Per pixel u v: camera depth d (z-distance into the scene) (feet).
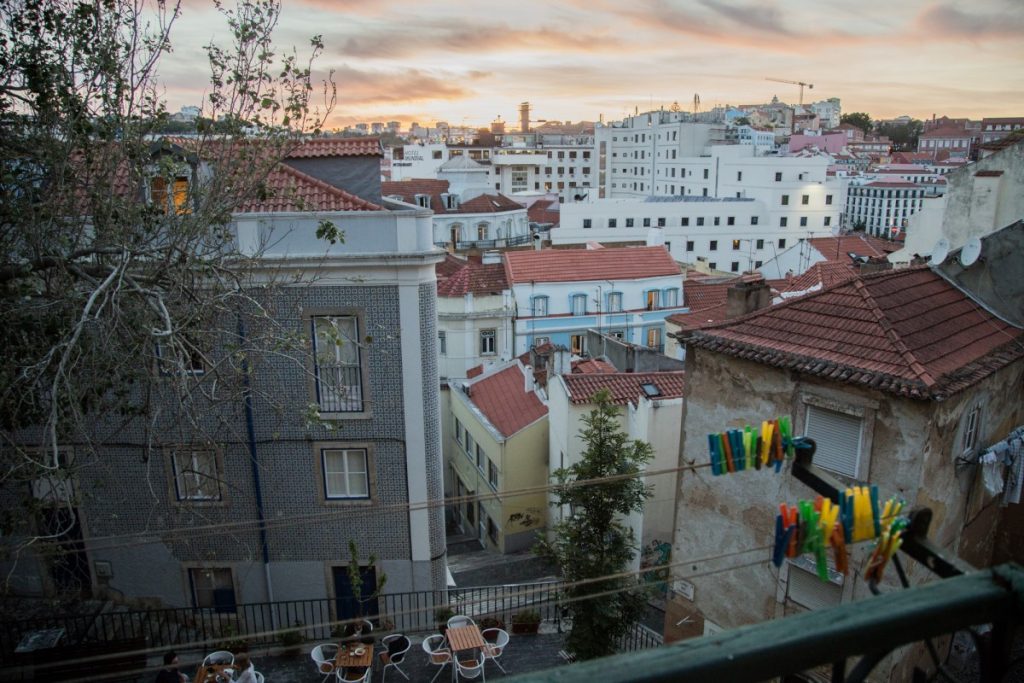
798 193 309.83
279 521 49.75
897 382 43.65
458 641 55.93
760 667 6.15
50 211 40.55
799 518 12.79
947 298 55.72
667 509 78.33
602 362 104.12
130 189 45.98
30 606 62.23
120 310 38.58
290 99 44.45
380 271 58.54
